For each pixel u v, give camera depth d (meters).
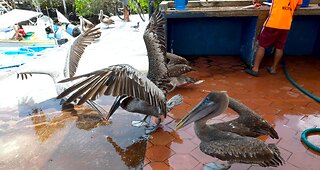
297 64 3.71
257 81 3.21
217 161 1.90
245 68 3.61
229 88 3.03
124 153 2.05
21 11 9.85
